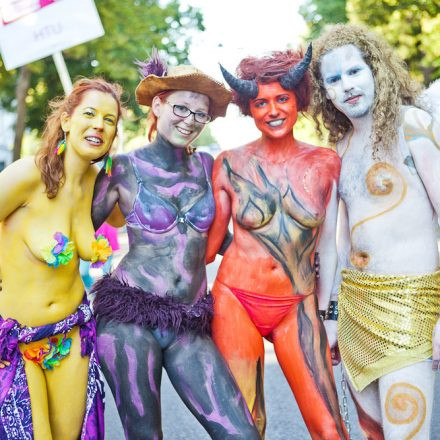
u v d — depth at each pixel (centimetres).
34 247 304
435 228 322
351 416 495
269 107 319
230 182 329
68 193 312
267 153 330
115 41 1375
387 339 315
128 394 302
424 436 312
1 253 316
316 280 343
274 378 582
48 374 316
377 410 330
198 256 321
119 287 312
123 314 306
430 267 318
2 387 305
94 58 1580
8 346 306
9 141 2878
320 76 330
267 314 326
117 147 335
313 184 325
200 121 319
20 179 304
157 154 324
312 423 322
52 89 1736
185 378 306
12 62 648
